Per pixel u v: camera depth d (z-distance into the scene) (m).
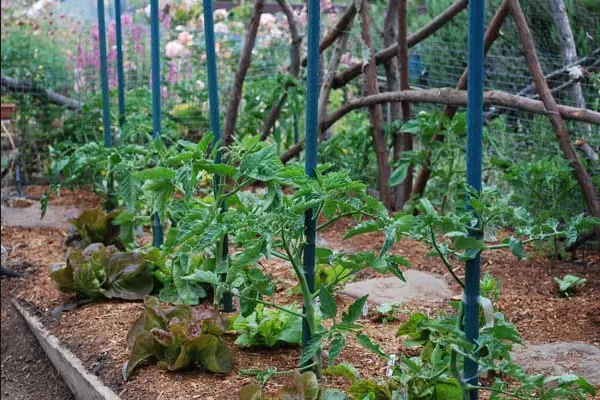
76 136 7.59
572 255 4.92
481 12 2.40
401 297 4.20
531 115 5.75
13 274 5.20
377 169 6.62
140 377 3.30
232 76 8.15
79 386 3.62
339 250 5.18
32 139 8.02
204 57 8.25
